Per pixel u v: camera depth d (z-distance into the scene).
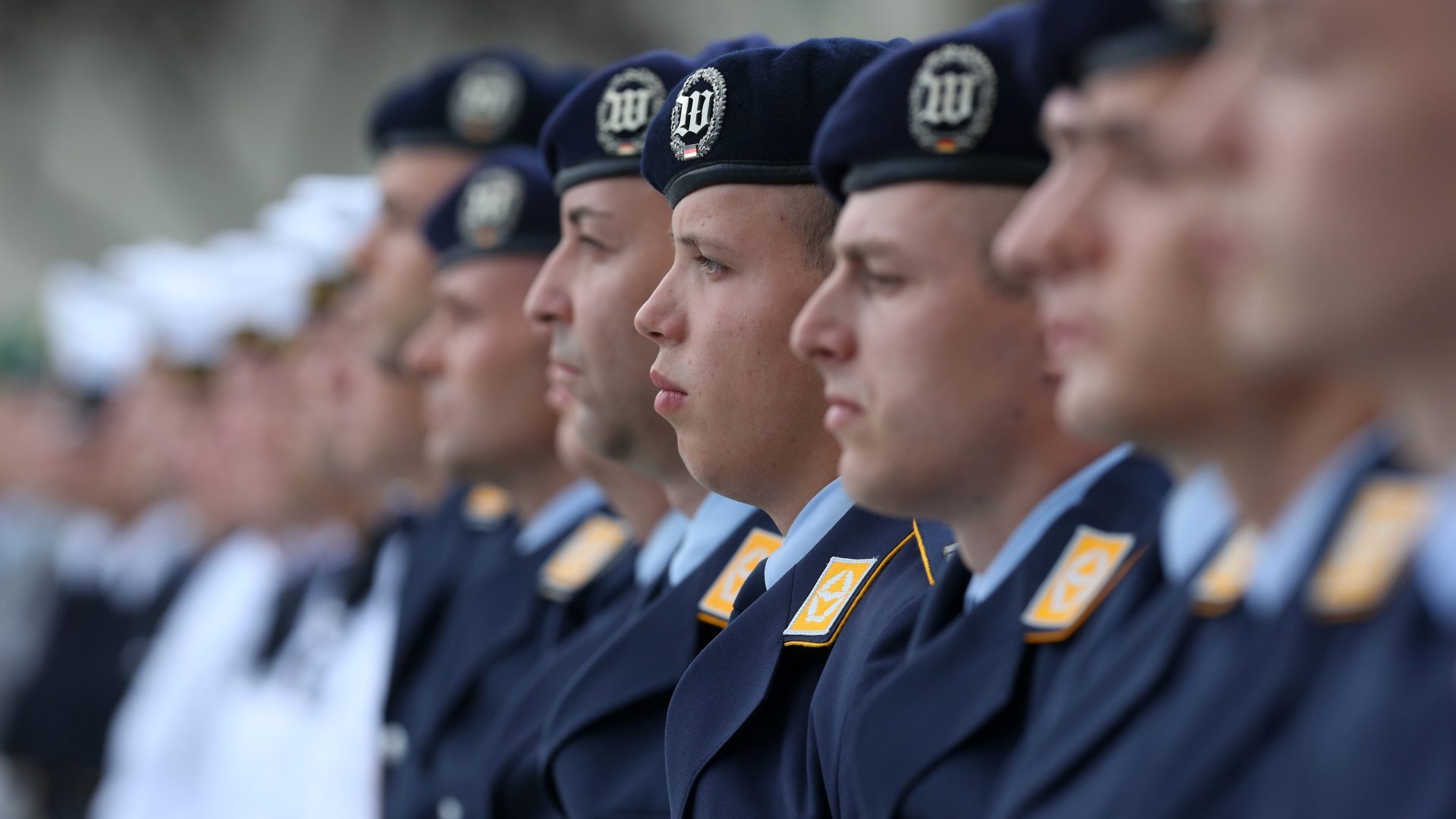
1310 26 3.74
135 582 22.80
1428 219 3.69
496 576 11.14
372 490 14.55
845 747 6.15
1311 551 4.29
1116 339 4.43
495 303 10.70
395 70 39.75
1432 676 3.87
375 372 13.23
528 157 10.90
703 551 8.30
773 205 7.08
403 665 12.05
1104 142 4.52
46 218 41.97
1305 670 4.21
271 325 17.69
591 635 9.37
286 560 16.80
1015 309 5.57
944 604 6.07
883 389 5.65
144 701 18.31
